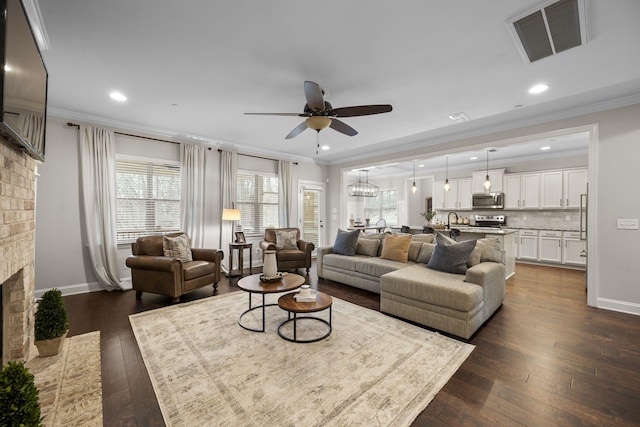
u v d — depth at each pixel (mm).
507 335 2568
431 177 8266
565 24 1943
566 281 4562
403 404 1651
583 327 2748
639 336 2551
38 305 2207
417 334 2574
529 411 1605
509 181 6594
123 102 3377
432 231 5859
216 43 2195
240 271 4824
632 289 3127
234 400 1682
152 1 1741
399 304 2938
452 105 3398
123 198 4281
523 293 3889
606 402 1683
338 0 1742
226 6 1792
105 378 1900
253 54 2348
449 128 4332
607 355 2221
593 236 3348
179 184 4809
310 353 2225
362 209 10578
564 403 1673
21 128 1457
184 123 4180
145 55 2363
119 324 2795
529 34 2061
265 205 6035
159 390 1773
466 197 7320
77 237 3854
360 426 1485
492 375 1950
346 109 2631
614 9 1782
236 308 3244
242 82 2844
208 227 5086
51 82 2861
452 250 3201
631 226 3125
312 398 1700
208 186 5098
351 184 9648
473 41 2154
